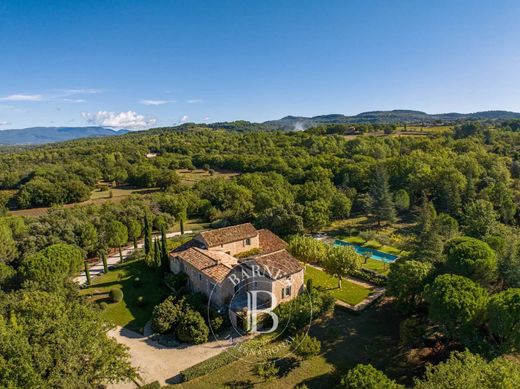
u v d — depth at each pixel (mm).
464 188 84938
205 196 100250
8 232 61031
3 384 22141
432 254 45000
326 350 36719
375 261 60812
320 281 52031
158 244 55781
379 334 39219
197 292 46312
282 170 115250
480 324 33781
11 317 29156
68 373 24719
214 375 33219
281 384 32062
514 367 24844
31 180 110188
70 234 63312
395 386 25891
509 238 48906
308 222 72875
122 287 52062
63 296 41406
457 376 23828
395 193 90062
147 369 34281
